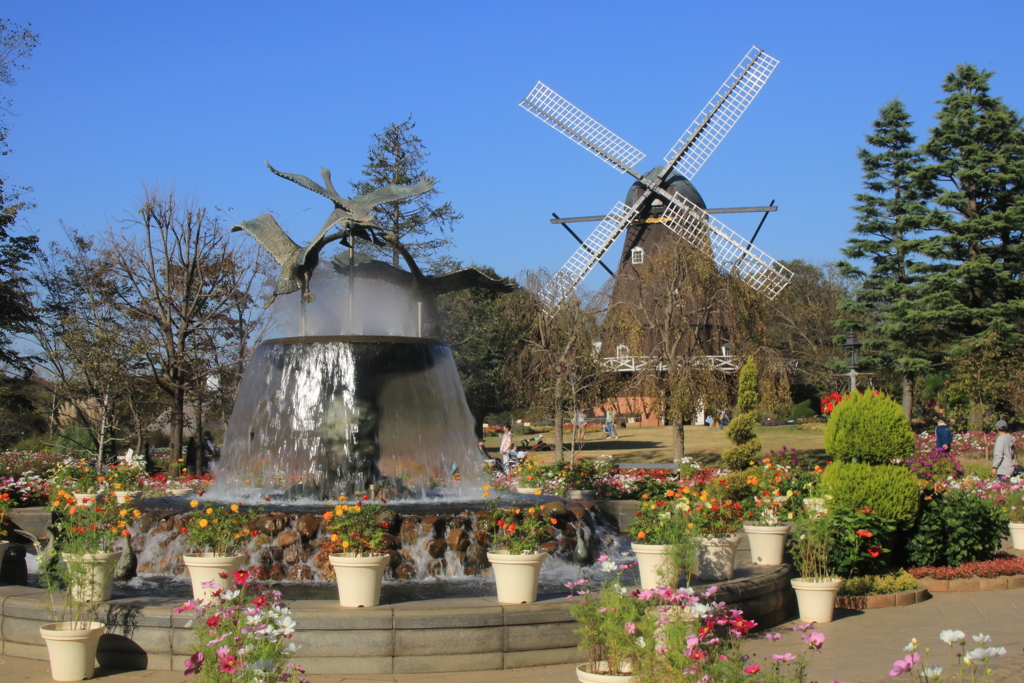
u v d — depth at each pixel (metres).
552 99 41.62
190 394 27.31
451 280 14.44
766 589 8.27
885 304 43.94
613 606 5.62
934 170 39.28
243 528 8.05
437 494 12.66
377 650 6.54
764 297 33.28
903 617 8.77
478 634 6.66
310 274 13.20
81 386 24.70
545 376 33.03
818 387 55.00
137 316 27.36
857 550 9.88
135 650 6.74
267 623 5.02
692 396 29.69
